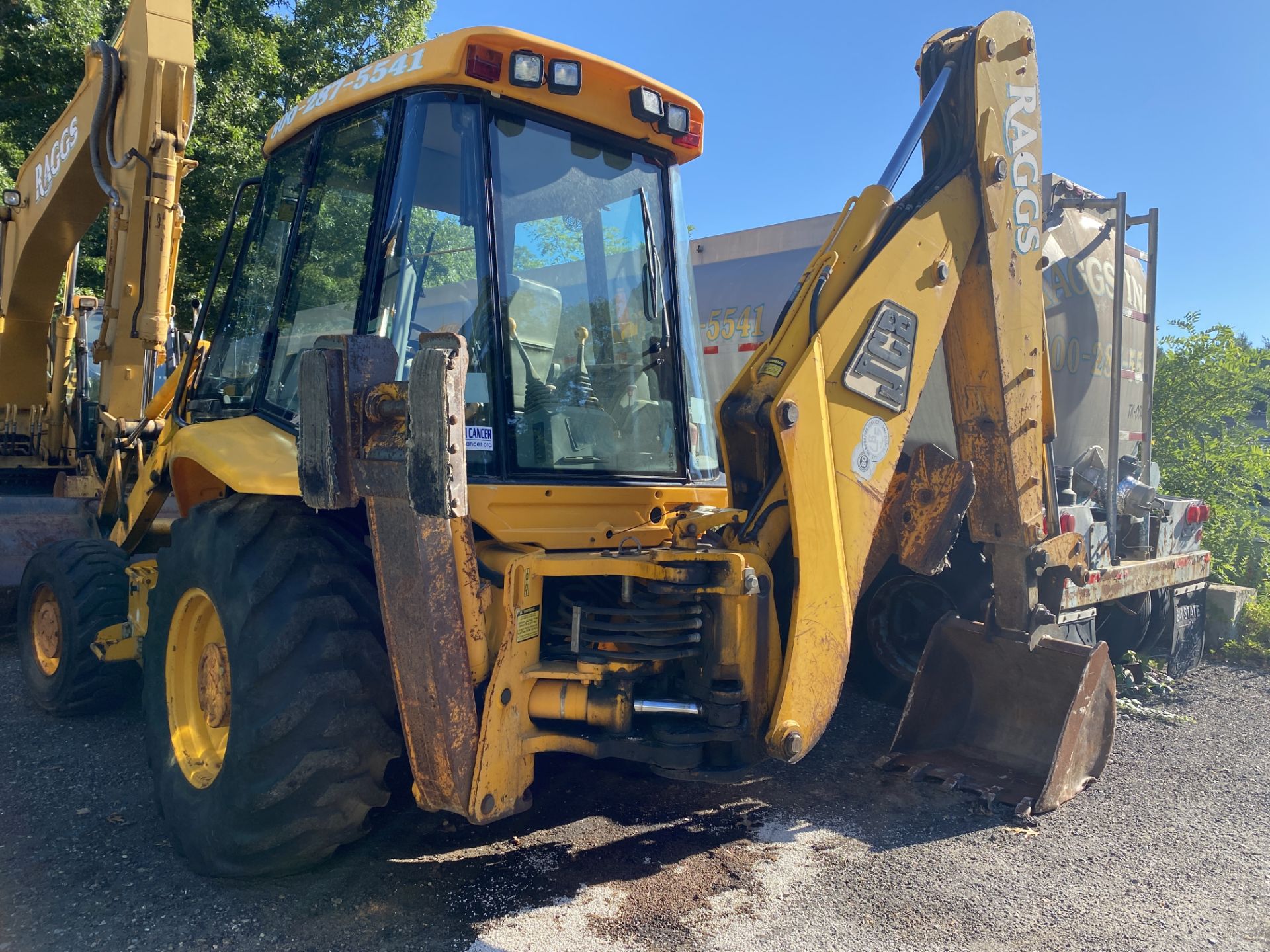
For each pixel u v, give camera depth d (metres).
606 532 3.13
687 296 3.75
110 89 5.13
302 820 2.63
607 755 2.70
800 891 2.90
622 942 2.57
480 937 2.59
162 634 3.20
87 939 2.56
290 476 2.77
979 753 3.95
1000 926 2.71
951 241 3.26
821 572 2.88
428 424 2.16
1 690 5.04
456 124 3.01
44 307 6.45
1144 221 5.42
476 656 2.59
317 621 2.69
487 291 2.97
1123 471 5.74
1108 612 5.81
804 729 2.79
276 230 3.63
